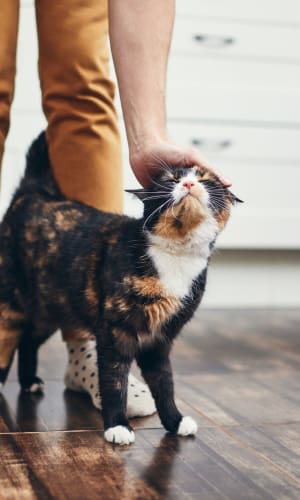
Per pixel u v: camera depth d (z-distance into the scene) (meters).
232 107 2.72
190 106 2.69
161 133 1.38
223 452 1.21
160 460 1.16
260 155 2.75
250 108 2.73
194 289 1.29
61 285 1.38
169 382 1.32
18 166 2.58
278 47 2.73
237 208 2.74
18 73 2.55
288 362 1.86
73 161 1.55
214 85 2.70
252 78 2.73
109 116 1.57
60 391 1.57
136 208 2.63
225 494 1.03
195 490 1.04
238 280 2.83
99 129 1.55
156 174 1.37
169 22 1.42
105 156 1.56
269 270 2.85
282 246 2.79
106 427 1.27
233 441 1.26
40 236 1.43
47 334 1.53
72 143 1.55
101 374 1.28
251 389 1.59
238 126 2.73
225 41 2.69
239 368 1.78
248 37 2.71
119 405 1.28
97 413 1.41
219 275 2.82
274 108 2.75
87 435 1.28
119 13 1.40
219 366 1.80
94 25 1.53
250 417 1.40
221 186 1.31
